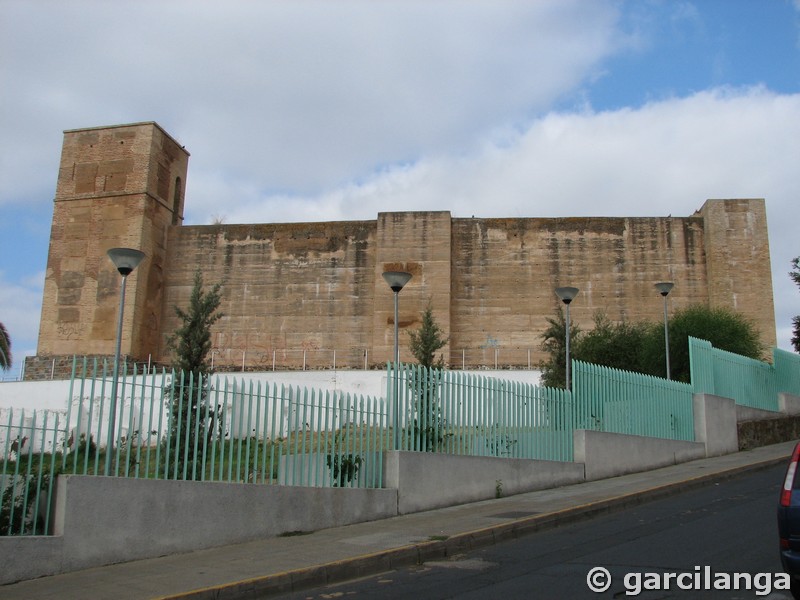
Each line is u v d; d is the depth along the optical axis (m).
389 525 13.30
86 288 43.34
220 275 45.22
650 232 42.91
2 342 41.03
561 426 18.84
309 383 32.41
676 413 23.09
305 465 13.12
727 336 30.38
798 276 30.41
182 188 48.25
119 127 45.16
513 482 16.89
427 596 9.02
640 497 16.05
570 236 43.31
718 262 41.19
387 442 14.70
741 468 19.88
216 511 11.62
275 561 10.55
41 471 10.20
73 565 10.05
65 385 29.41
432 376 15.74
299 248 44.91
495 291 43.12
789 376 30.69
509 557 11.19
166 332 44.72
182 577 9.73
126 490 10.70
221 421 12.03
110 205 44.12
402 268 42.94
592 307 42.25
